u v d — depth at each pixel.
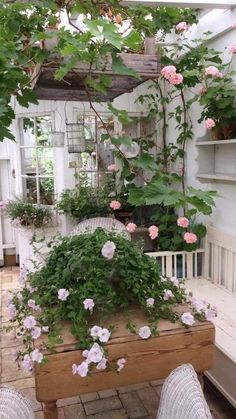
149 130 3.98
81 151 3.60
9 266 4.72
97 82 1.73
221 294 2.70
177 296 1.70
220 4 2.47
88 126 3.82
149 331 1.44
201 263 3.19
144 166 1.74
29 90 1.54
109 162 3.84
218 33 2.81
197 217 3.28
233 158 2.79
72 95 2.51
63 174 3.94
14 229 4.65
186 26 2.85
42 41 1.56
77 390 1.39
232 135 2.63
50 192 4.21
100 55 1.39
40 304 1.55
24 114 4.14
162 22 2.14
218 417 1.97
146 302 1.54
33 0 1.52
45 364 1.33
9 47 1.39
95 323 1.49
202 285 2.91
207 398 2.12
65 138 3.84
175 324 1.54
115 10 1.84
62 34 1.38
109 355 1.40
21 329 1.55
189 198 1.42
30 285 1.70
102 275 1.49
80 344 1.37
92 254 1.54
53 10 1.63
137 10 1.89
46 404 1.39
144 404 2.08
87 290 1.45
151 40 2.10
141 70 2.08
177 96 3.50
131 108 3.89
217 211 3.02
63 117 3.86
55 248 1.68
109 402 2.10
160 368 1.48
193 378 1.10
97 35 1.09
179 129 3.45
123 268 1.53
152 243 3.79
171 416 1.07
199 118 3.05
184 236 2.93
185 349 1.51
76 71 1.69
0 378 2.29
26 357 1.35
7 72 1.41
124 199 3.67
